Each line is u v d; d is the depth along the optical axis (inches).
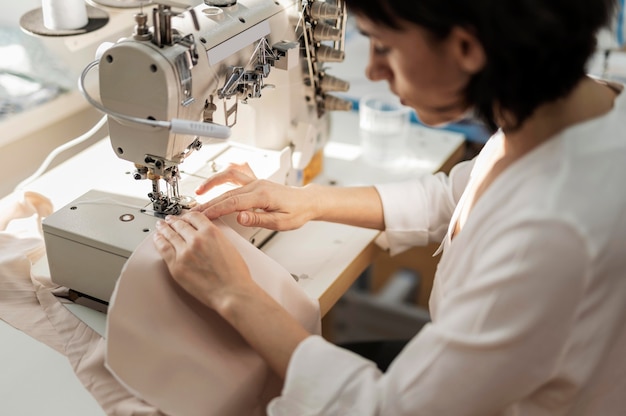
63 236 45.7
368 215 52.2
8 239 52.1
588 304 32.1
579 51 31.0
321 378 35.2
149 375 39.9
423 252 80.4
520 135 35.0
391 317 87.8
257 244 52.9
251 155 55.6
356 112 76.8
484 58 30.7
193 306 41.3
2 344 44.1
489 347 32.0
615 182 31.7
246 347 40.9
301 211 49.3
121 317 40.1
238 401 39.6
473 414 33.7
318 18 52.0
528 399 36.8
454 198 51.5
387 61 34.3
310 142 58.2
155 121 40.3
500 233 32.3
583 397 36.8
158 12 39.5
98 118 81.2
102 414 39.6
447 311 33.9
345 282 51.9
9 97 71.6
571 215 30.5
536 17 28.8
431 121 36.5
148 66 39.8
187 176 52.8
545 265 30.6
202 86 43.4
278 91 54.2
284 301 43.8
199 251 39.6
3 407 39.7
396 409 34.2
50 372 42.2
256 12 48.1
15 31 78.0
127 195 50.5
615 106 34.1
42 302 47.3
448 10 29.6
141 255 41.2
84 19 61.1
